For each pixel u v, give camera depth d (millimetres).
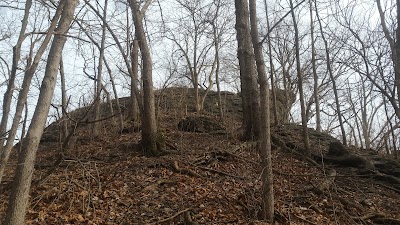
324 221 7480
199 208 7527
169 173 9445
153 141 10898
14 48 5637
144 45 11023
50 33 5559
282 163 10906
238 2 12422
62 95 10867
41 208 7285
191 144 12117
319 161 11773
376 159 12250
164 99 18469
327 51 16516
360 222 7738
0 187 7617
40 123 5312
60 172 9109
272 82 16953
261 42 7250
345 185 9945
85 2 8219
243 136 12492
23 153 5180
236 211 7535
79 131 13734
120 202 7691
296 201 8234
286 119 22188
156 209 7461
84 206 7430
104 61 11016
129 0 10898
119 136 13641
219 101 19250
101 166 9836
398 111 7898
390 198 9570
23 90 5555
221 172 9766
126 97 19719
